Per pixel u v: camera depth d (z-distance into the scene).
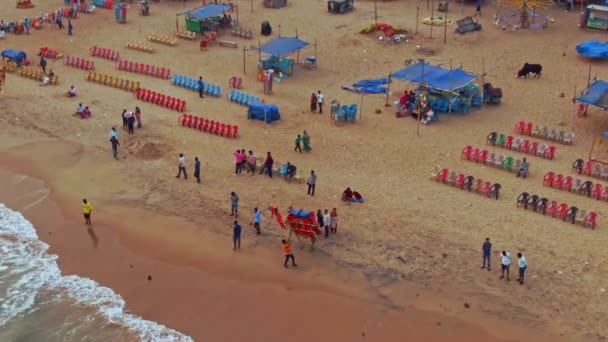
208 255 32.59
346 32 61.56
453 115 45.94
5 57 55.28
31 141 44.06
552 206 33.91
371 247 32.25
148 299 30.05
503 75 52.06
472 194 36.31
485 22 63.03
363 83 50.91
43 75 52.72
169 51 58.28
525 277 29.77
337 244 32.62
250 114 45.69
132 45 58.91
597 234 32.50
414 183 37.56
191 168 39.81
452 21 63.34
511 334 27.03
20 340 28.16
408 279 30.20
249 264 31.80
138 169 40.12
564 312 27.84
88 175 39.91
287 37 56.75
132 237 34.28
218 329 28.03
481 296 29.00
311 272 31.03
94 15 67.69
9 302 30.34
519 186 36.94
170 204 36.56
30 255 33.50
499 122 44.72
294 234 33.38
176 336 27.78
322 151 41.38
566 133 41.34
